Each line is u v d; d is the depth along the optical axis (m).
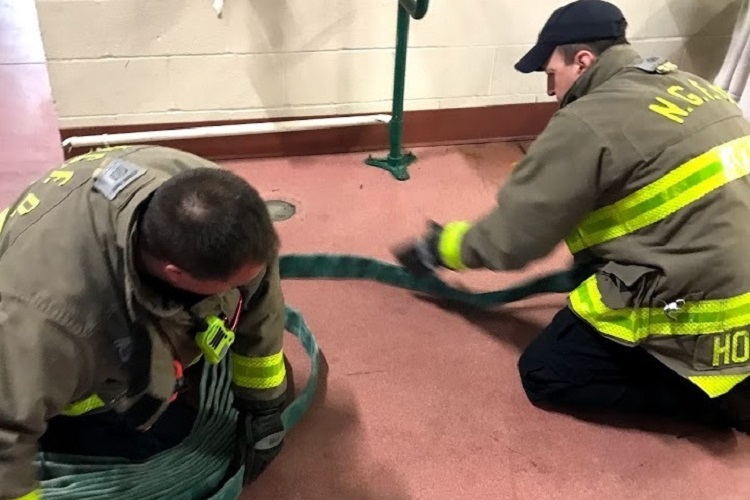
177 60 2.49
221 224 1.02
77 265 1.11
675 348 1.62
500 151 2.87
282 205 2.48
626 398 1.73
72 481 1.41
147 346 1.20
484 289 2.15
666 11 2.74
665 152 1.51
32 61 3.29
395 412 1.76
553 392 1.75
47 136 2.78
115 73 2.47
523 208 1.62
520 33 2.69
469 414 1.76
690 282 1.55
